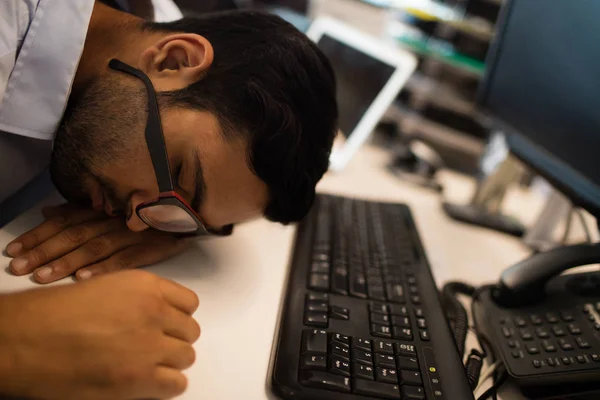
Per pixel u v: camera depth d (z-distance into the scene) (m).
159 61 0.49
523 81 0.79
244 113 0.44
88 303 0.35
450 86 1.24
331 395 0.40
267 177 0.45
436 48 1.25
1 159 0.59
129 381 0.33
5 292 0.39
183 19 0.55
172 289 0.39
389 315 0.53
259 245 0.64
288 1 1.47
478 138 1.22
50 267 0.46
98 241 0.51
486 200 0.97
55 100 0.53
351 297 0.55
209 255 0.59
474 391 0.48
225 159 0.44
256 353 0.45
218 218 0.49
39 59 0.52
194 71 0.47
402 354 0.47
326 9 1.59
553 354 0.50
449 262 0.75
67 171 0.52
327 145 0.50
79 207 0.57
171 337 0.37
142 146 0.46
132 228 0.51
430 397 0.43
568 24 0.68
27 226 0.53
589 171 0.65
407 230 0.75
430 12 1.26
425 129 1.28
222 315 0.49
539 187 1.21
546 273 0.57
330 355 0.44
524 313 0.56
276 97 0.45
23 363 0.32
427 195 1.00
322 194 0.80
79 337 0.33
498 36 0.84
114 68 0.50
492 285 0.61
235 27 0.50
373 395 0.41
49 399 0.32
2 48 0.50
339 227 0.70
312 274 0.57
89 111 0.50
